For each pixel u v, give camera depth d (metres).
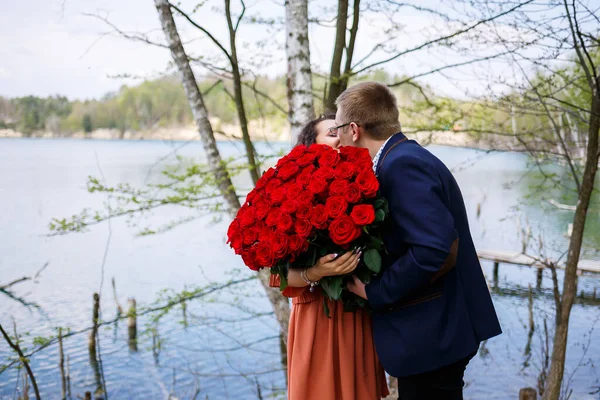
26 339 13.25
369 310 2.13
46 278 18.52
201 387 10.76
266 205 2.05
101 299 16.23
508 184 6.66
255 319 13.57
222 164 4.96
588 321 13.77
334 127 2.18
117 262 20.86
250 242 2.04
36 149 97.19
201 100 4.91
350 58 5.02
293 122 4.13
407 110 5.52
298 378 2.19
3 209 33.75
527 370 11.02
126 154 83.38
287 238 1.95
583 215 4.73
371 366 2.23
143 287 17.38
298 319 2.24
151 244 24.12
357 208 1.89
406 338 1.98
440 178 1.95
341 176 1.97
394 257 1.99
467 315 2.00
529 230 18.36
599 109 4.44
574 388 9.83
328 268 1.95
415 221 1.85
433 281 1.97
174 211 32.44
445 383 2.03
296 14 4.12
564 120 5.50
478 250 18.95
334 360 2.18
